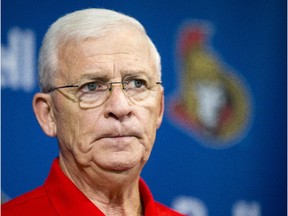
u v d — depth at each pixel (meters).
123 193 2.39
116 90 2.22
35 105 2.40
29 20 3.18
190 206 3.50
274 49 3.64
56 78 2.30
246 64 3.59
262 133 3.62
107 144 2.22
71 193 2.36
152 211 2.49
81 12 2.33
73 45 2.26
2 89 3.13
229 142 3.56
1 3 3.12
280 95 3.65
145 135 2.29
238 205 3.59
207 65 3.50
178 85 3.44
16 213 2.43
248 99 3.59
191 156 3.49
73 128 2.26
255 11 3.61
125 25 2.32
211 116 3.52
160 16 3.42
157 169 3.44
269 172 3.64
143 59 2.31
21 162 3.19
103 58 2.23
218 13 3.54
